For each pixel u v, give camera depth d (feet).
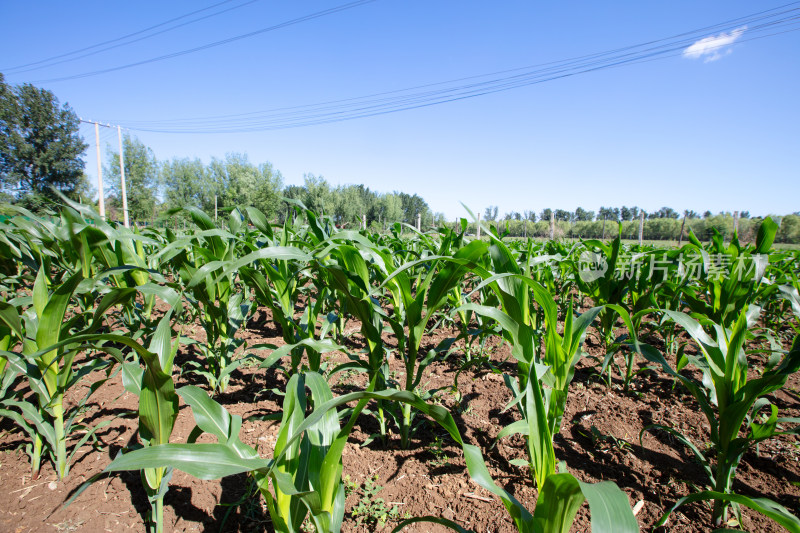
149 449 3.10
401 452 7.84
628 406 9.70
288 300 9.16
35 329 7.14
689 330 5.60
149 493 5.29
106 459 7.19
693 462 7.55
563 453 7.86
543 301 5.79
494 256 6.75
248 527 5.82
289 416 4.02
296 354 8.47
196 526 5.79
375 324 7.89
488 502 6.44
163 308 17.40
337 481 4.13
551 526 3.66
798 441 8.21
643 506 6.46
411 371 7.33
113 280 12.75
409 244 22.56
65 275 12.93
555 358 6.21
